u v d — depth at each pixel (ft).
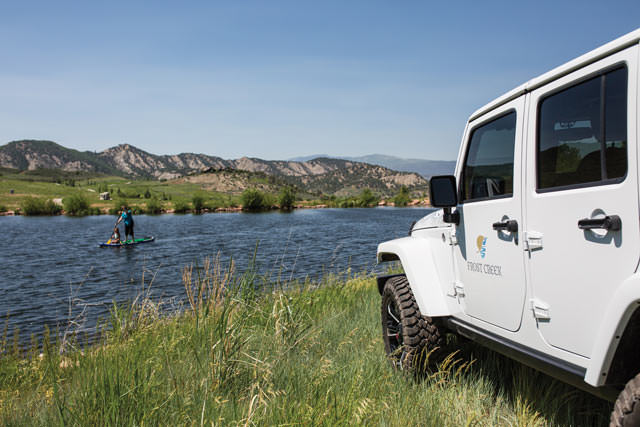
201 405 11.55
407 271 13.41
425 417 10.71
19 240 165.89
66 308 50.37
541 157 8.74
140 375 12.69
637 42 6.66
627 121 6.75
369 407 10.21
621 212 6.82
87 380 12.95
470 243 11.25
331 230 187.11
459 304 11.92
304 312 19.39
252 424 9.89
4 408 13.32
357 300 26.13
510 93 9.81
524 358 9.25
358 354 15.29
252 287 19.22
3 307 53.62
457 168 12.24
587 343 7.58
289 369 13.57
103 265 92.38
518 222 9.29
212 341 14.66
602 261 7.19
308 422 9.62
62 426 10.66
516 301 9.45
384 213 377.71
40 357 19.49
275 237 155.63
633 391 6.48
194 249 119.24
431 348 13.10
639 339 6.87
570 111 8.03
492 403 11.66
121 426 10.40
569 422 9.93
